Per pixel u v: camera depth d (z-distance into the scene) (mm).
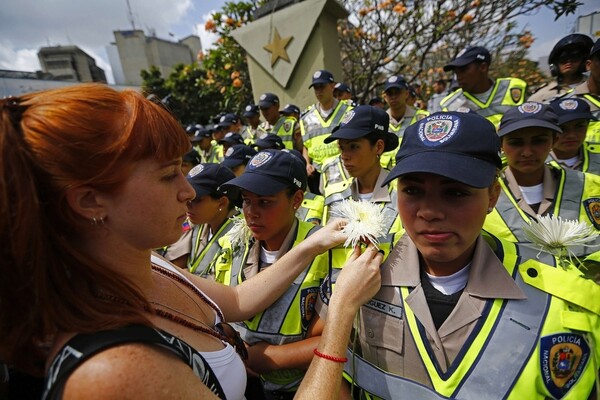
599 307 1005
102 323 722
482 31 7461
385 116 2725
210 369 897
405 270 1195
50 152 681
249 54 6852
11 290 704
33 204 676
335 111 4863
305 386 990
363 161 2635
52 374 676
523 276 1079
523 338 1002
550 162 2531
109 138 722
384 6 6914
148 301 902
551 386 982
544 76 8906
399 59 8180
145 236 850
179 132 854
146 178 796
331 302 1122
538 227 1162
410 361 1116
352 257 1244
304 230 1823
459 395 1015
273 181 1669
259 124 6836
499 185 1114
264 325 1618
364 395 1247
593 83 3324
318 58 6043
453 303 1115
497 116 4043
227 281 2037
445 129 1044
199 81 10367
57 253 747
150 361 708
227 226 2535
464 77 4090
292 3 6168
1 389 822
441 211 1001
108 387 647
